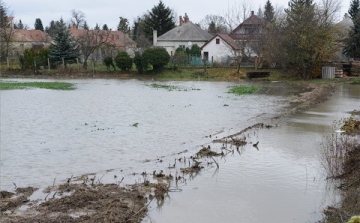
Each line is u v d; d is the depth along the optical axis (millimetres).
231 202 9172
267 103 26641
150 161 12438
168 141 15273
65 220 8000
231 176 10883
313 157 12516
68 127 18125
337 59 51406
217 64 55344
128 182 10500
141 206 8852
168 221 8234
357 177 9898
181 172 11219
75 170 11648
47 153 13523
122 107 24812
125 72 53000
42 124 18906
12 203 8945
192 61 55719
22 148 14188
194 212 8664
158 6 81250
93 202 9000
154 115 21641
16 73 55281
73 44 57906
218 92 33969
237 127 17875
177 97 30297
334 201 9094
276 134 15938
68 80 48062
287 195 9531
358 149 11891
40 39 86438
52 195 9562
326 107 23562
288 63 45219
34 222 7961
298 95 31234
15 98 29406
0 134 16578
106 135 16328
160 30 81062
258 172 11188
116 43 77125
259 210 8742
